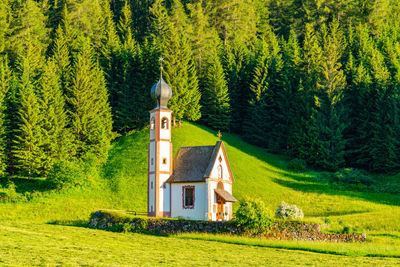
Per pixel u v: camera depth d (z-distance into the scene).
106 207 112.75
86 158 128.75
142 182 124.75
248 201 71.44
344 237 70.56
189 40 189.00
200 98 173.88
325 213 111.69
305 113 162.25
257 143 170.25
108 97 166.50
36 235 56.88
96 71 158.88
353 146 157.12
